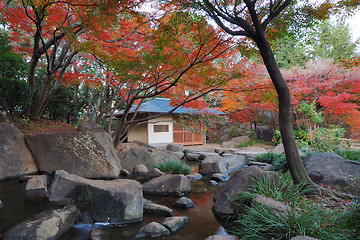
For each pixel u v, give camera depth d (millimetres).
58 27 6207
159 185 5656
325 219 2896
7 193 4992
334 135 8133
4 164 6168
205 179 7160
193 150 13148
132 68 5492
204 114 8625
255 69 7078
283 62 21484
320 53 19781
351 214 2947
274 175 4320
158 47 5113
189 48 5914
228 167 8711
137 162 8406
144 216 4141
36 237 2973
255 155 10477
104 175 6754
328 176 4609
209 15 4418
